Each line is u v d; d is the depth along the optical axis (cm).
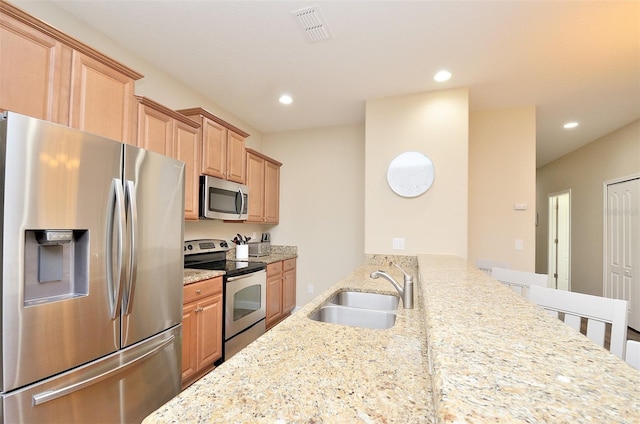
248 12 177
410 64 230
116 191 137
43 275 119
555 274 530
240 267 268
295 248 396
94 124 157
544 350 50
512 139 308
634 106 297
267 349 88
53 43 138
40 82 133
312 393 64
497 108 310
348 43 205
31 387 109
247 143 378
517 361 45
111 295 136
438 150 269
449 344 52
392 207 280
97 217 130
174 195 176
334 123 375
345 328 107
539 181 591
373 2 167
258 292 287
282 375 72
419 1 166
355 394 64
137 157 150
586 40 195
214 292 228
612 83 252
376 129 289
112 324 137
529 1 163
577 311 120
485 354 48
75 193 122
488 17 177
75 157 123
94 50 154
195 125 236
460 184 263
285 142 407
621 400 35
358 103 305
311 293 387
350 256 374
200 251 286
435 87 266
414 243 273
